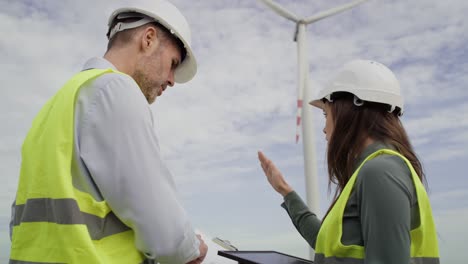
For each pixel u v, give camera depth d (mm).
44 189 1979
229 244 3266
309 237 3137
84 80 2078
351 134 2203
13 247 2025
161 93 2666
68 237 1834
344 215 2004
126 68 2389
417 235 1942
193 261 2350
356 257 1921
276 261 2689
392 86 2225
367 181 1844
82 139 1960
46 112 2221
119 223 2016
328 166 2312
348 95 2270
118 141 1923
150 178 1913
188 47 2648
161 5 2527
